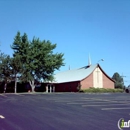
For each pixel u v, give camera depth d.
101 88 49.97
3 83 48.50
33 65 45.78
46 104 16.94
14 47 47.09
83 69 56.72
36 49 47.16
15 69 42.56
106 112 12.55
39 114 11.39
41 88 54.28
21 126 8.39
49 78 49.94
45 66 47.88
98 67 52.78
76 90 51.06
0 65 41.72
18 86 50.47
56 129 8.00
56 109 13.66
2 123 8.88
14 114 11.27
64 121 9.52
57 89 58.78
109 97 27.66
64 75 63.31
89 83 51.03
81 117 10.62
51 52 49.72
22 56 45.91
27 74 44.34
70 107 14.91
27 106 15.26
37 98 24.41
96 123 9.19
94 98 25.03
